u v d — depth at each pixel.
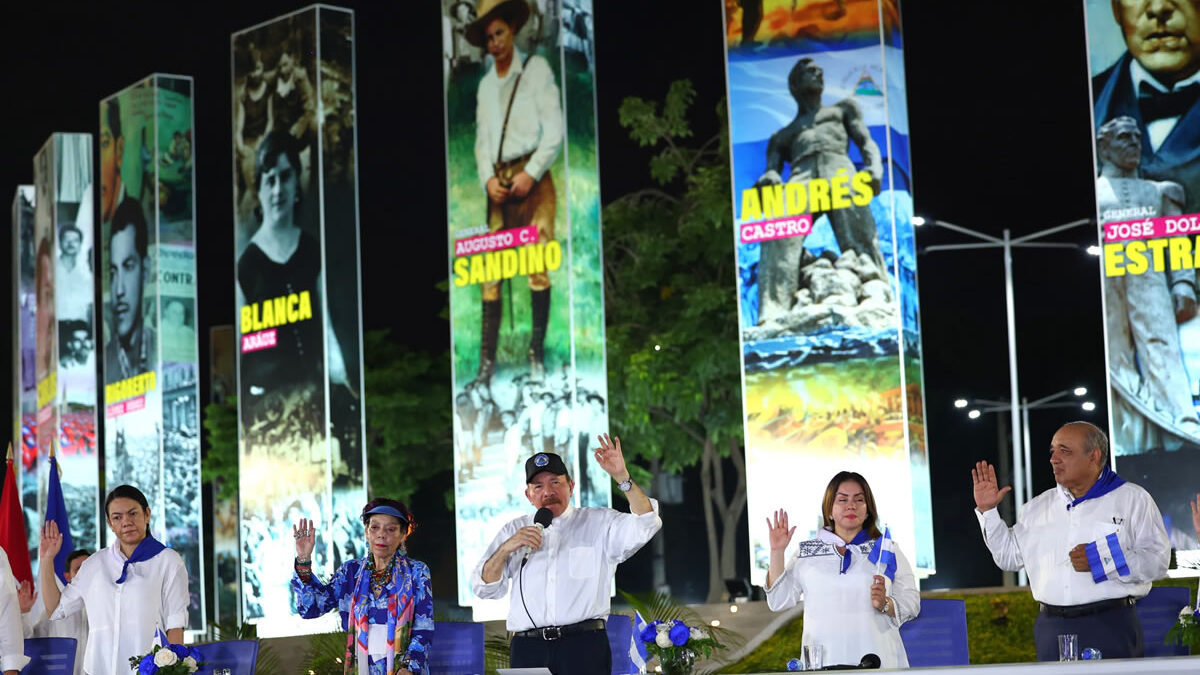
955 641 8.18
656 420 27.75
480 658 8.73
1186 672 5.25
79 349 26.08
